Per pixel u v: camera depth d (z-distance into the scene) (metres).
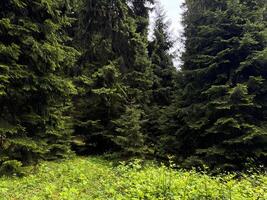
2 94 11.08
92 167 12.83
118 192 8.43
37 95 12.64
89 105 20.72
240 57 17.59
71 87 12.93
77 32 21.59
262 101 17.00
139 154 19.02
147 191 7.95
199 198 7.59
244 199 7.39
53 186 9.08
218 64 17.81
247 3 18.94
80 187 9.38
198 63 19.08
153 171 9.48
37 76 12.08
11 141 11.32
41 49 11.78
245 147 16.02
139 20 24.38
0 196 8.40
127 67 22.59
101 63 21.41
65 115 20.27
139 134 18.89
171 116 19.94
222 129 16.31
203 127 17.75
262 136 15.82
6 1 11.95
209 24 18.86
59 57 12.29
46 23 12.21
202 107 17.20
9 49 10.90
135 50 22.62
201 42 18.88
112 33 22.02
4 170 11.36
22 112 12.41
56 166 13.08
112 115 20.84
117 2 21.86
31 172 11.72
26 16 12.12
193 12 20.59
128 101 21.47
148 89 24.19
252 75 17.66
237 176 14.91
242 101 16.20
